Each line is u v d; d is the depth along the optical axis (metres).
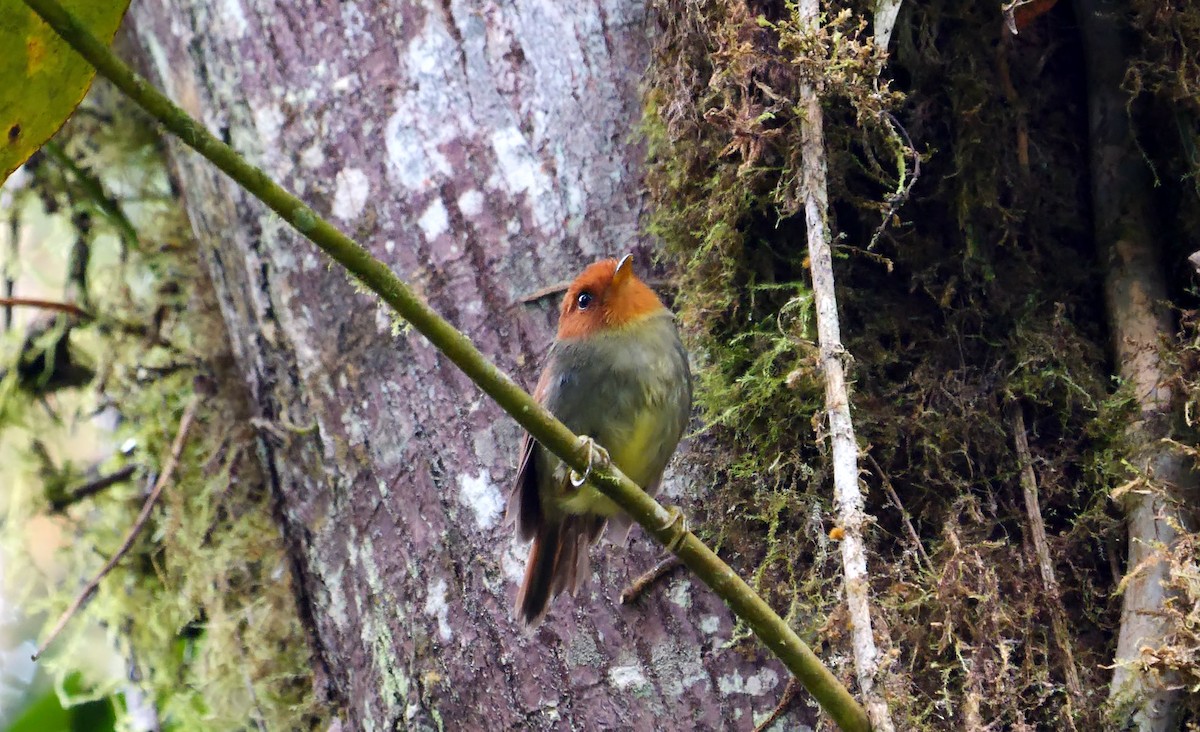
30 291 11.45
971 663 6.01
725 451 6.77
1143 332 6.71
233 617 9.20
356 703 7.56
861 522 5.20
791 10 6.56
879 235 6.88
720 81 6.82
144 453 9.85
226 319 8.32
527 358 7.05
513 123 7.32
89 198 10.06
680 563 6.50
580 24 7.40
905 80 7.21
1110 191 7.10
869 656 4.91
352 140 7.52
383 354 7.36
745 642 6.28
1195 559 5.91
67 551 10.01
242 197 7.86
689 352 7.05
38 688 10.10
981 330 7.01
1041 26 7.35
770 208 6.95
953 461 6.69
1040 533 6.45
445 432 7.15
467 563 6.98
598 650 6.51
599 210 7.19
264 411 7.96
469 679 6.86
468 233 7.23
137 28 8.59
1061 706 6.09
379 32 7.61
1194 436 6.37
